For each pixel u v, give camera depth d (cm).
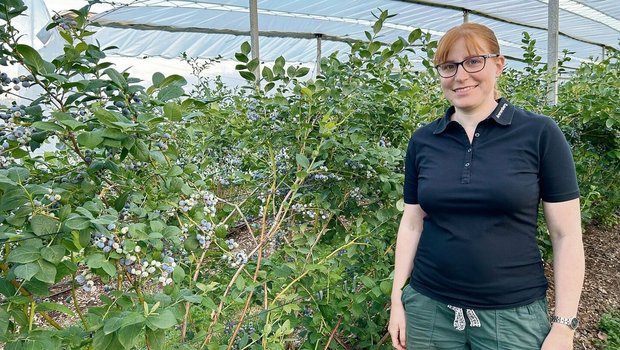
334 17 766
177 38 805
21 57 135
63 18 155
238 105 248
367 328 218
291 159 228
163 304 118
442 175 152
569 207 142
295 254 215
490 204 143
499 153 144
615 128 348
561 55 1327
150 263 127
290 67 214
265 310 185
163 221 152
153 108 151
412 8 739
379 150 209
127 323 98
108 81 142
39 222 109
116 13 628
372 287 194
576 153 377
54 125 119
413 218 177
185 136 220
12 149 127
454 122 154
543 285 150
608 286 399
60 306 117
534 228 148
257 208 253
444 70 152
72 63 145
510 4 732
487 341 150
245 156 262
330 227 243
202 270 206
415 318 165
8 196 111
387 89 219
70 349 120
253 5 432
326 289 206
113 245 115
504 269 145
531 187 141
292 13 718
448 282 154
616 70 387
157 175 157
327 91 208
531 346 146
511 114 147
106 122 119
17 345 106
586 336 318
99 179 147
